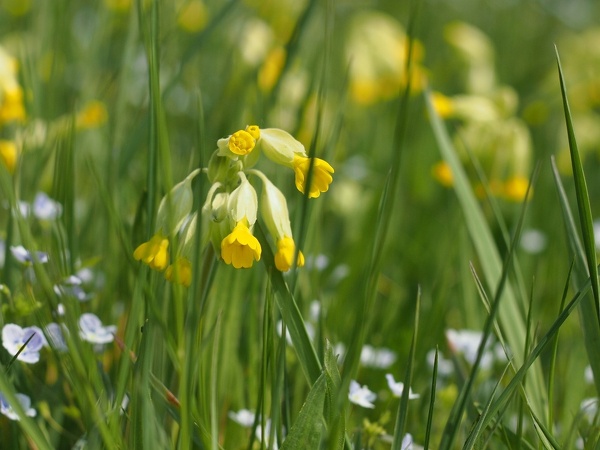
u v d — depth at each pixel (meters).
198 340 0.81
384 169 1.46
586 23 2.41
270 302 0.81
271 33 1.31
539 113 1.55
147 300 0.80
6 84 1.00
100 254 0.96
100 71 1.38
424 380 0.93
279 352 0.83
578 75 1.53
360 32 1.50
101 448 0.80
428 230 1.29
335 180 1.20
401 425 0.80
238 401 0.88
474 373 0.81
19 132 0.98
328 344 0.79
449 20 2.30
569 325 1.00
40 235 0.93
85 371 0.80
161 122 0.80
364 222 1.12
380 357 0.93
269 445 0.80
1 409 0.81
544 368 0.92
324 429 0.79
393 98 1.57
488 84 1.57
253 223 0.80
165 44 1.06
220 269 0.88
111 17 1.41
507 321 0.88
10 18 1.60
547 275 1.04
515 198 1.15
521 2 2.40
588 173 1.49
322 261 1.01
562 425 0.88
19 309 0.85
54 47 1.19
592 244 0.81
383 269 1.08
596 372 0.84
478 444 0.81
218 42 1.55
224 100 1.16
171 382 0.84
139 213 0.86
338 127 0.95
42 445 0.77
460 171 0.93
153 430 0.77
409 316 1.01
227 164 0.81
